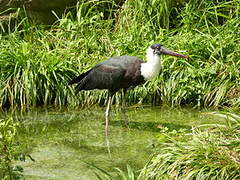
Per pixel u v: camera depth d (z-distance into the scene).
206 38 14.72
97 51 15.20
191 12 15.48
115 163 10.38
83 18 16.30
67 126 12.70
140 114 13.34
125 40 15.24
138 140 11.61
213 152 9.21
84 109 13.92
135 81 12.55
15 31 15.42
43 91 14.17
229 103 13.48
